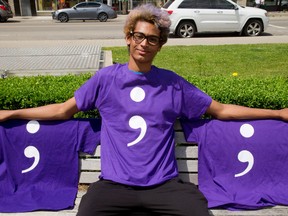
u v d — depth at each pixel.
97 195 2.56
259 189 3.05
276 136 3.03
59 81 4.13
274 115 2.99
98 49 9.58
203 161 3.06
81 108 2.78
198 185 3.09
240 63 8.97
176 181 2.67
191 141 3.04
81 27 20.55
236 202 2.91
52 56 8.13
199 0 14.29
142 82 2.70
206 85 3.73
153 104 2.68
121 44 12.32
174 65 8.66
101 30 18.67
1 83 3.85
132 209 2.59
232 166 3.06
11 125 3.01
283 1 33.19
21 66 6.71
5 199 2.99
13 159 3.05
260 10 14.93
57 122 3.04
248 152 3.04
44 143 3.04
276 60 9.34
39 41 13.54
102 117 2.76
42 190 3.07
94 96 2.74
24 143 3.04
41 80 4.18
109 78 2.71
